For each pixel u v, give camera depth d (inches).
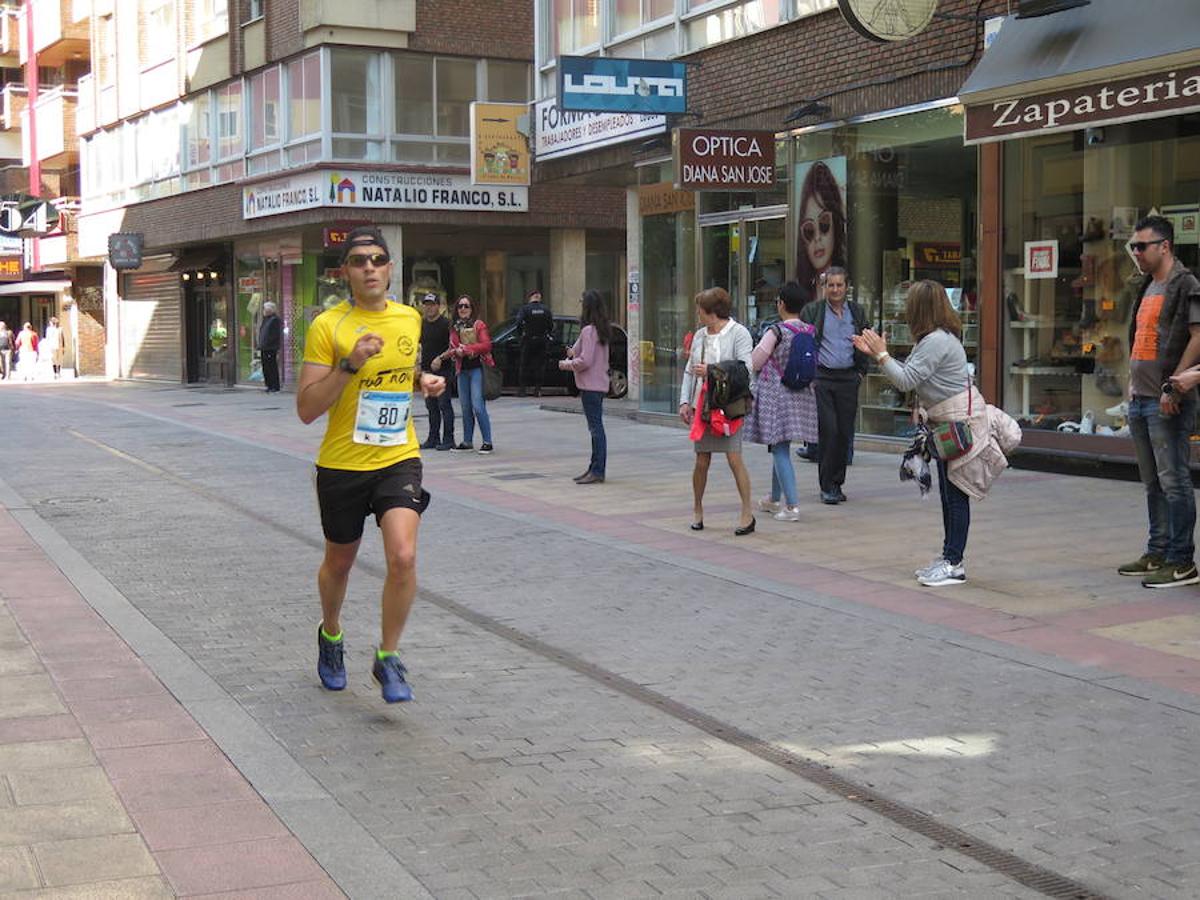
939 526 398.9
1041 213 522.3
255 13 1219.9
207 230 1331.2
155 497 492.1
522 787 192.4
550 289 1245.7
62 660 259.0
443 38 1136.8
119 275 1668.3
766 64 652.7
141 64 1464.1
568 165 842.8
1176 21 431.8
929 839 173.8
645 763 202.7
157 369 1588.3
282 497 491.2
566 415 834.2
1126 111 441.1
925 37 555.8
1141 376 310.7
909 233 577.3
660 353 770.8
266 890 156.3
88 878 159.2
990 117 489.1
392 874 161.3
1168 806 183.8
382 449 221.9
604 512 443.8
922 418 319.6
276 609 305.7
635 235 895.7
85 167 1678.2
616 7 774.5
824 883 160.2
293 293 1254.9
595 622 292.5
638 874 162.7
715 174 627.2
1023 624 281.6
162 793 187.8
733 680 246.8
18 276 1844.2
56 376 1763.0
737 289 692.1
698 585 328.2
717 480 518.6
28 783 191.2
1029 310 528.7
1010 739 211.9
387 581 219.9
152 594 321.7
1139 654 257.0
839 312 442.9
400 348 220.5
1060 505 431.5
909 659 258.2
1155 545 321.1
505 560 363.9
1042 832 175.6
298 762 202.1
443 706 231.5
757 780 195.3
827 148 617.6
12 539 400.8
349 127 1115.3
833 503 445.4
